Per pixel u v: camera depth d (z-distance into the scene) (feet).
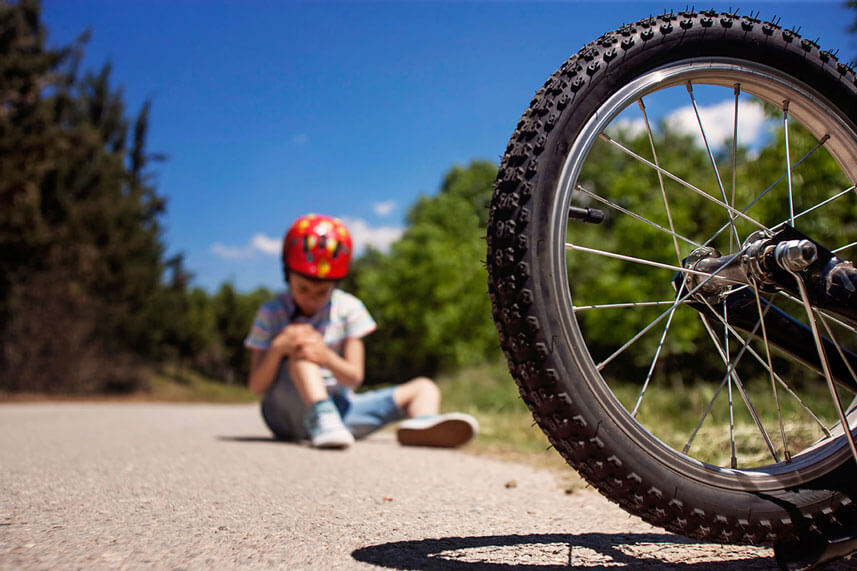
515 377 4.42
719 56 4.83
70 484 7.64
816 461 4.59
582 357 4.29
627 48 4.65
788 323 4.87
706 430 11.51
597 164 49.75
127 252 85.15
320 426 12.82
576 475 9.87
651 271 29.78
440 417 13.34
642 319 29.45
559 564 4.77
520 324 4.25
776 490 4.46
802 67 4.94
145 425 19.79
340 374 13.50
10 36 59.31
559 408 4.22
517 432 17.03
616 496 4.33
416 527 5.87
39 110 59.82
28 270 61.62
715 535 4.35
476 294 82.94
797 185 15.93
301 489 7.76
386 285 96.22
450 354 84.23
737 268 4.67
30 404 46.34
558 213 4.38
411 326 92.32
